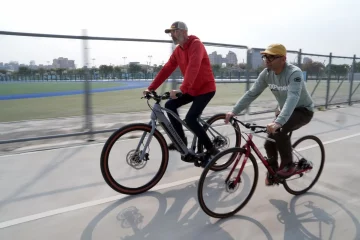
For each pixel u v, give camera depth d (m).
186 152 3.63
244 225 2.76
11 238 2.50
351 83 10.80
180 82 6.43
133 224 2.75
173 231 2.65
